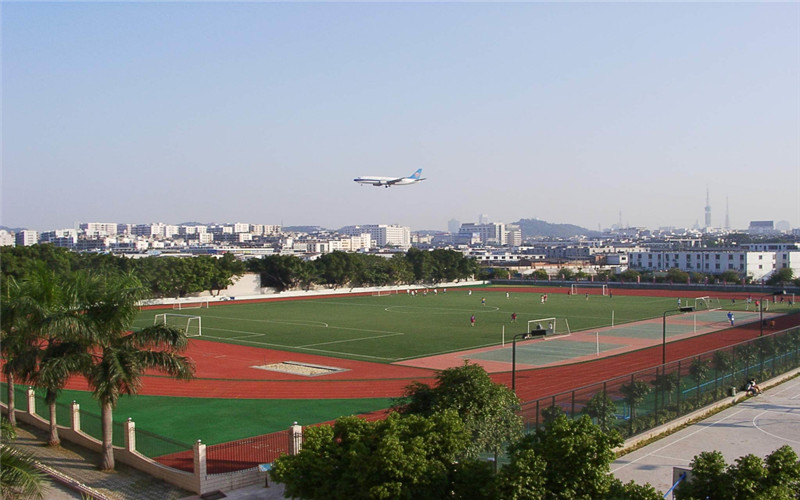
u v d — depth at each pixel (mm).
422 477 25359
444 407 33438
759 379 61875
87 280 41719
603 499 24297
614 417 43844
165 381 66875
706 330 107688
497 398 34625
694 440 44906
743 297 173500
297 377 69312
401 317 129875
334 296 189000
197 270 165000
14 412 50688
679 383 50906
